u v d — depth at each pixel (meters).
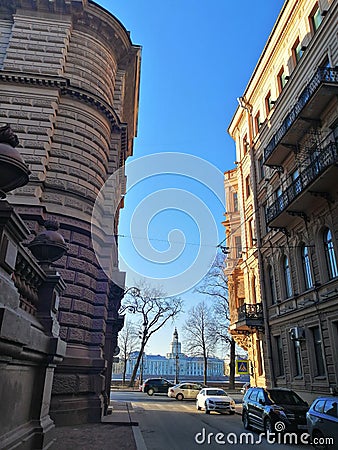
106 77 14.95
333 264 13.23
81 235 11.60
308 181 13.97
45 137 12.09
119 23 15.48
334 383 12.45
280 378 16.48
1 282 3.54
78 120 13.07
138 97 21.34
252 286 21.11
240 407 20.22
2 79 12.68
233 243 24.52
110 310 14.16
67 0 14.27
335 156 12.16
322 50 14.66
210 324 36.94
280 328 16.88
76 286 11.07
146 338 38.72
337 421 7.12
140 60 17.84
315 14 16.17
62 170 12.05
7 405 4.00
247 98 23.00
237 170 24.86
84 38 14.73
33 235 10.62
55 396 9.69
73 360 10.18
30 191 11.19
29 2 14.29
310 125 14.82
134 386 41.78
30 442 4.60
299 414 9.36
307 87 14.34
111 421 10.72
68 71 13.77
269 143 17.73
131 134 21.84
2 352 3.45
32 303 5.34
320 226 13.91
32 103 12.52
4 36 14.02
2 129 4.08
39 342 4.72
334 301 12.56
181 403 23.02
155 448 7.93
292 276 15.96
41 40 13.77
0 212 3.73
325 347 13.09
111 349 14.20
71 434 8.44
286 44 18.48
